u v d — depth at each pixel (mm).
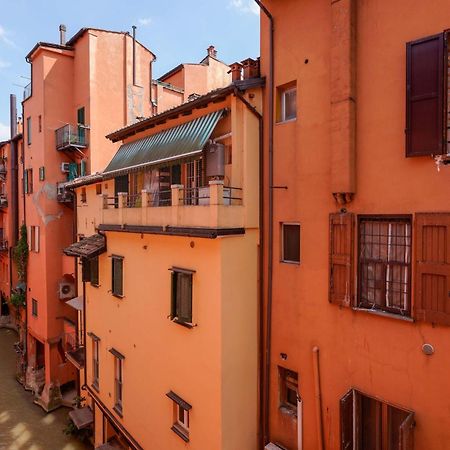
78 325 19922
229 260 8891
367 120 7562
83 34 22469
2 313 36281
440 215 6422
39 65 23125
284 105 9562
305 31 8727
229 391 8906
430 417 6703
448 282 6352
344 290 7852
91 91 21859
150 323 11180
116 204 14625
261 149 9703
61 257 23219
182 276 9688
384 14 7293
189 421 9672
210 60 29359
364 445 8016
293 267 9070
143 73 24828
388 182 7234
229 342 8906
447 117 6445
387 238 7398
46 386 22422
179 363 9961
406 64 6773
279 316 9414
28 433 19078
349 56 7562
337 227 7957
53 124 22984
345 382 8016
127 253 12383
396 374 7168
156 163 10750
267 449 9164
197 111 10703
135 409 12000
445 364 6520
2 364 28094
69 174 23125
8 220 33188
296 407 9297
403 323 7055
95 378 15094
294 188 9008
